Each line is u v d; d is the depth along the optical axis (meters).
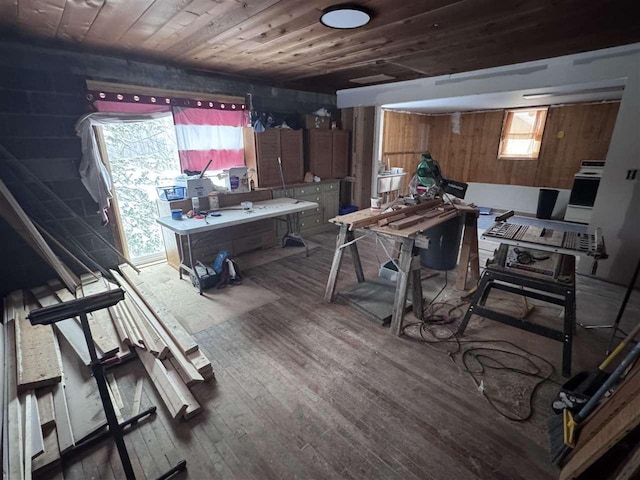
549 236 2.35
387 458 1.50
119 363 2.11
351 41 2.66
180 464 1.45
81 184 3.05
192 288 3.31
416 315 2.71
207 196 3.72
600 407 1.35
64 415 1.65
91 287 2.84
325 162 5.24
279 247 4.62
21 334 2.10
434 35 2.53
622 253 3.27
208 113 3.90
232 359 2.22
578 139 6.08
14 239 2.74
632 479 1.07
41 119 2.74
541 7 2.00
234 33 2.42
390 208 2.93
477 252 3.37
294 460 1.50
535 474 1.43
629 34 2.58
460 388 1.94
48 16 2.06
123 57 3.08
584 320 2.66
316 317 2.76
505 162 7.03
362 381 2.00
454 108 6.68
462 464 1.47
